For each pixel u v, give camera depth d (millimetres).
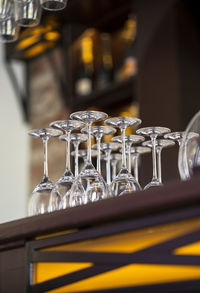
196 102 2740
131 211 975
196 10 2818
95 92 3354
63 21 3508
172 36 2766
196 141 1077
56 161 3615
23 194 4047
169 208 933
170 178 2586
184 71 2730
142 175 2723
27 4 1709
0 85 4332
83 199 1248
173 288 920
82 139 1408
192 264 896
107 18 3416
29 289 1183
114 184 1268
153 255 956
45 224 1144
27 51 3848
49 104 3791
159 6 2848
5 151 4234
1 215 4164
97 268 1050
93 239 1069
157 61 2818
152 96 2812
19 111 4203
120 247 1019
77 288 1090
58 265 1137
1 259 1276
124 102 3346
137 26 2941
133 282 986
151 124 2795
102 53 3547
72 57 3549
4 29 1847
